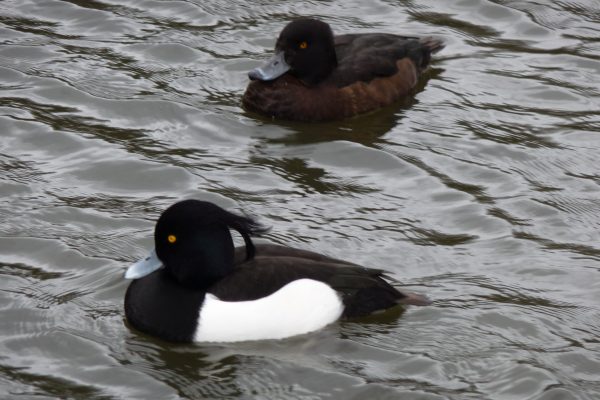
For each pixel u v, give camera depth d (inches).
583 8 703.1
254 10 694.5
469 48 656.4
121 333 397.1
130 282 430.0
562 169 531.2
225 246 390.3
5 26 658.2
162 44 645.3
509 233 473.1
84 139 545.3
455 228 479.2
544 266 448.5
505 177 522.3
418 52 620.1
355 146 548.7
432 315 408.8
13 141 542.9
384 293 404.8
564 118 582.2
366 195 506.3
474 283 434.9
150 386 370.3
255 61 634.8
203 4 697.6
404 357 385.1
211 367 378.3
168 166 522.0
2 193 495.2
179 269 389.1
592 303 422.9
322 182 518.6
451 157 541.3
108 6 690.8
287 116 577.3
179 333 387.5
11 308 412.8
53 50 634.8
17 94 588.4
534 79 622.5
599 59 643.5
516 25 682.2
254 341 388.8
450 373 377.7
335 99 577.6
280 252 406.3
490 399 364.5
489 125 574.2
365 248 460.4
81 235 465.4
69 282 432.5
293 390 369.1
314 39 575.8
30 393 364.8
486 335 398.9
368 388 368.8
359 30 668.1
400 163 533.6
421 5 706.8
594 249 463.5
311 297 392.2
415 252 458.3
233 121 574.9
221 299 387.2
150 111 577.6
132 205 491.5
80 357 385.1
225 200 495.2
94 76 608.7
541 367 379.6
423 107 594.2
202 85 608.7
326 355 385.1
